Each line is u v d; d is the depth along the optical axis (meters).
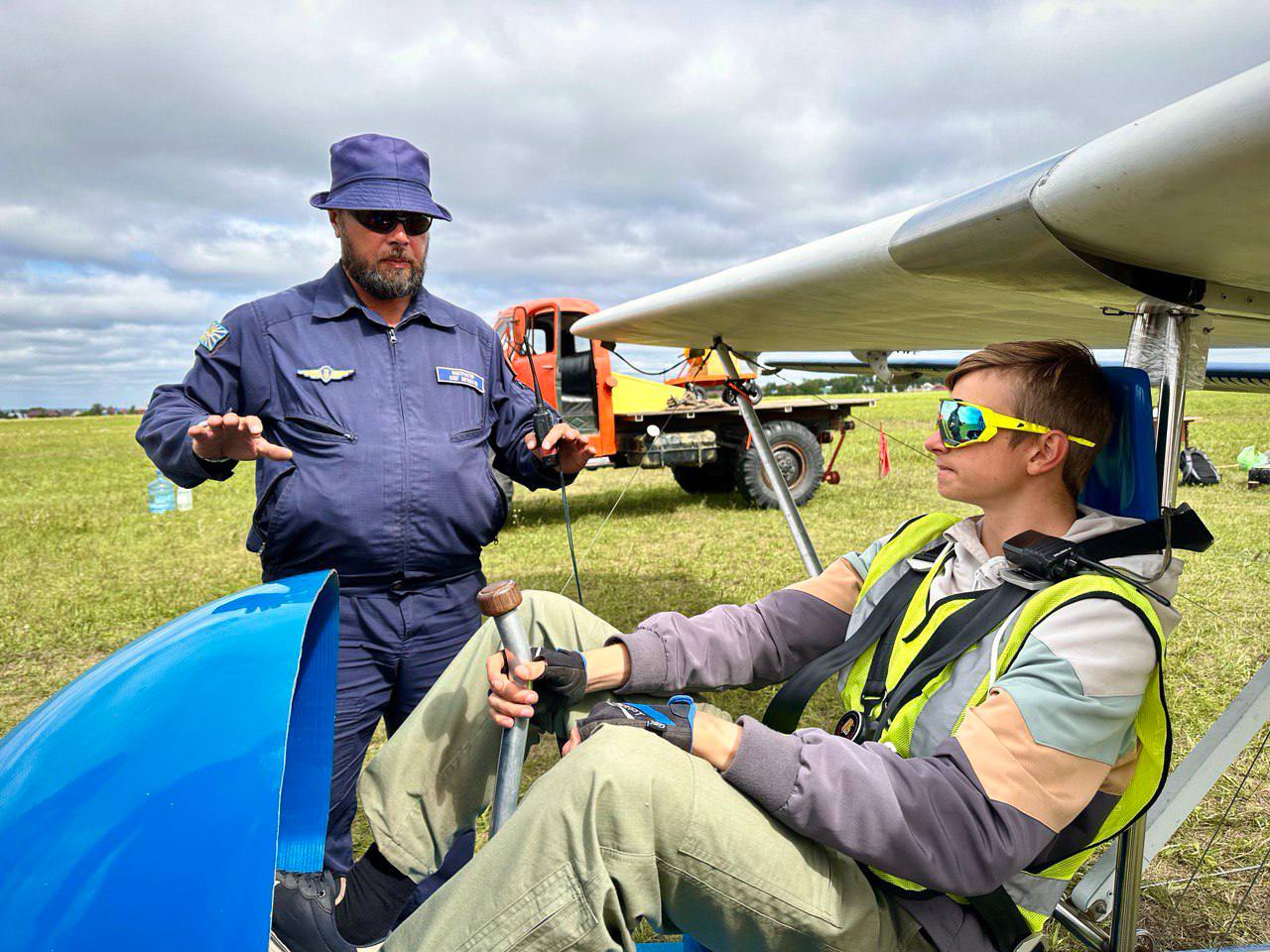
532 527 7.53
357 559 1.75
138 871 0.81
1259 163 0.69
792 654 1.48
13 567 6.54
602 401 8.06
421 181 1.76
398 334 1.86
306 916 1.15
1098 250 1.02
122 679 1.04
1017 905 1.12
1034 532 1.18
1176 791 1.74
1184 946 1.80
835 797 0.99
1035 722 0.99
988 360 1.21
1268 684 1.73
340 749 1.77
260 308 1.80
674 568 5.61
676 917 1.08
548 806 0.96
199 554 7.04
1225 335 1.75
